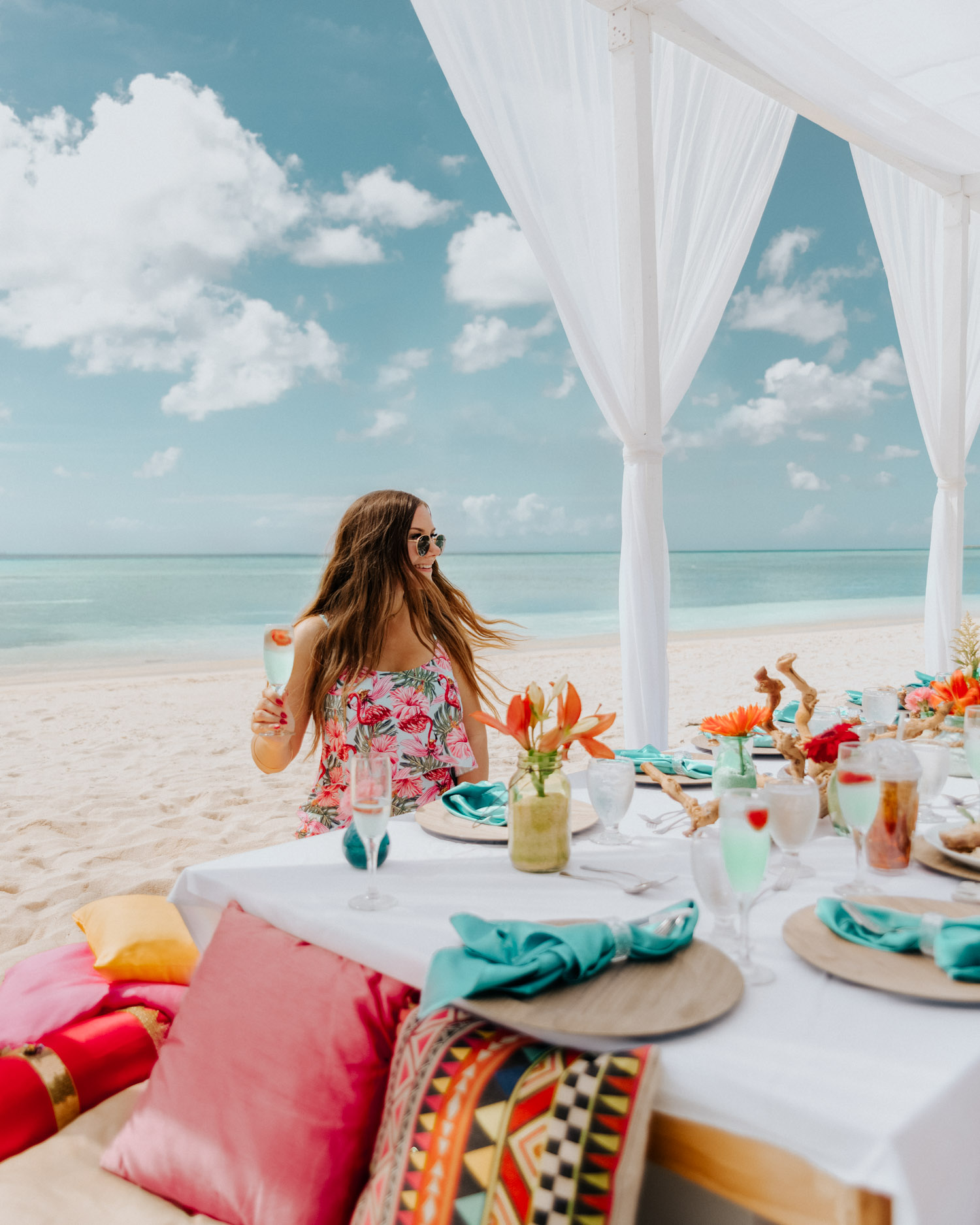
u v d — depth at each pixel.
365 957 1.27
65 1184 1.40
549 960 1.05
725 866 1.11
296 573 36.34
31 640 19.55
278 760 2.12
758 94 3.86
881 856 1.46
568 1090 0.97
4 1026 1.71
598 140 3.31
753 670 11.39
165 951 1.96
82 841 4.27
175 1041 1.44
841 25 3.36
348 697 2.20
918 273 5.37
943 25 3.35
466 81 3.10
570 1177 0.92
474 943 1.11
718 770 1.73
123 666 15.34
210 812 4.69
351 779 1.43
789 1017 1.00
